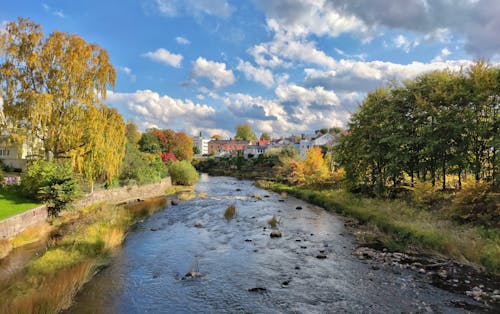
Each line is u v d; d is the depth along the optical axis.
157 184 34.84
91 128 21.11
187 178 43.59
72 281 9.34
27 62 19.88
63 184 17.58
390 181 25.19
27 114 19.17
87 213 19.17
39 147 21.86
